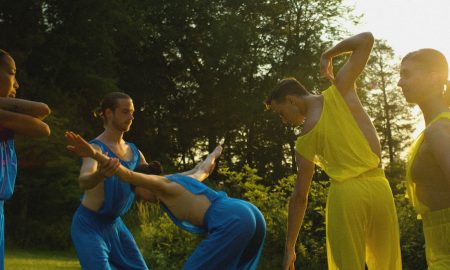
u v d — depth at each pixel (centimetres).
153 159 3594
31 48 2717
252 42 3566
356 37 419
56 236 2100
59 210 2223
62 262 1444
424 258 764
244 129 3716
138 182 408
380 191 401
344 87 418
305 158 422
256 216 424
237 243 409
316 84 3584
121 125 516
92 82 2855
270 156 3700
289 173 3684
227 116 3662
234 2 3606
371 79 4350
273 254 841
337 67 3331
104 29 2973
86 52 2952
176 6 3506
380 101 4484
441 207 296
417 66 308
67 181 2181
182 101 3709
